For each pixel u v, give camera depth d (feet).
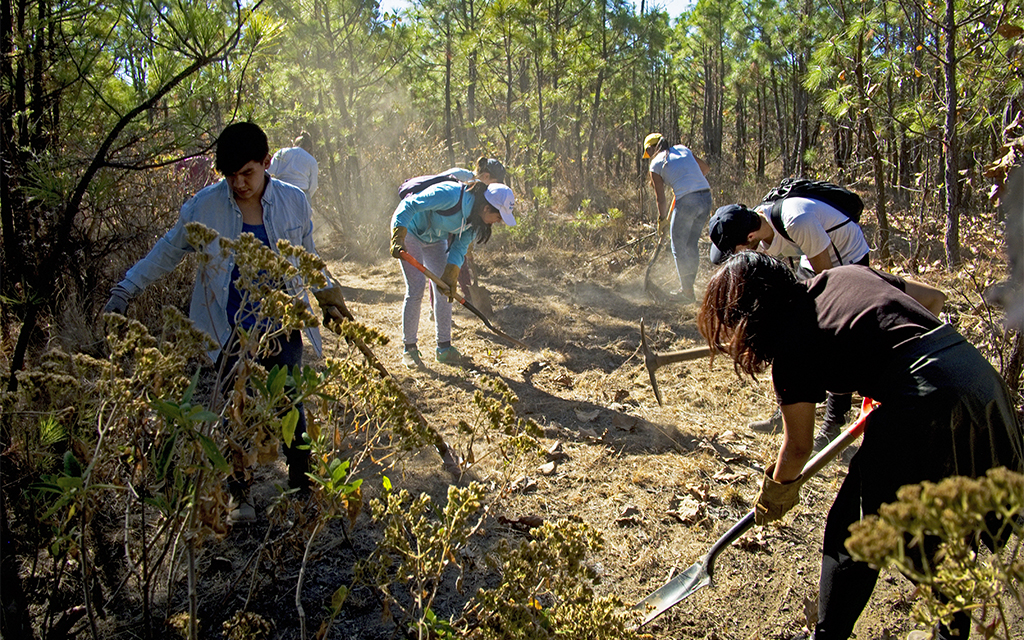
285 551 9.25
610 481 11.91
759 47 39.78
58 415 7.20
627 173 48.14
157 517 9.30
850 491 7.50
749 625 8.96
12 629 7.00
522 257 26.94
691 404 14.87
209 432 6.19
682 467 12.27
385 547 7.32
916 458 6.61
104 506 8.39
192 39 8.26
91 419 7.11
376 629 8.44
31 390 7.07
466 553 9.80
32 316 8.47
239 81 9.36
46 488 6.13
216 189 9.53
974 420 6.52
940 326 6.87
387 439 12.43
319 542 9.71
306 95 29.78
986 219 25.73
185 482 6.63
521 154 34.60
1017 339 11.45
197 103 9.28
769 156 53.52
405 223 15.69
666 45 46.44
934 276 20.62
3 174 8.64
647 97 55.77
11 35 8.78
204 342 6.79
